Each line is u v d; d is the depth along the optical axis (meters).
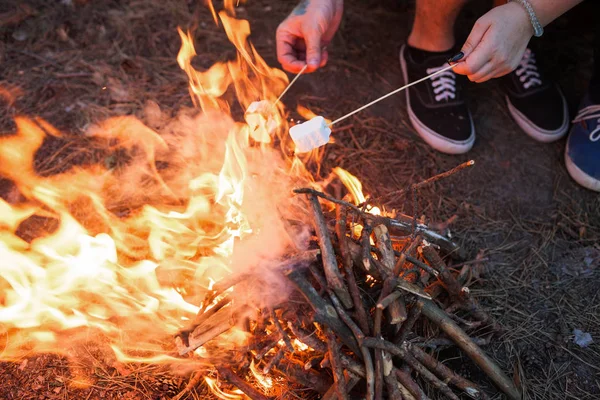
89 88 1.15
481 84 1.18
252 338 0.79
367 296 0.80
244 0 1.30
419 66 1.11
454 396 0.78
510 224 1.02
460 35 1.24
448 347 0.85
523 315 0.91
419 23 1.09
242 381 0.79
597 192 1.05
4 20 1.23
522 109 1.11
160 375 0.83
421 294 0.76
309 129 0.77
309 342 0.76
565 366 0.86
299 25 0.99
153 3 1.28
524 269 0.96
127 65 1.19
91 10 1.26
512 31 0.84
